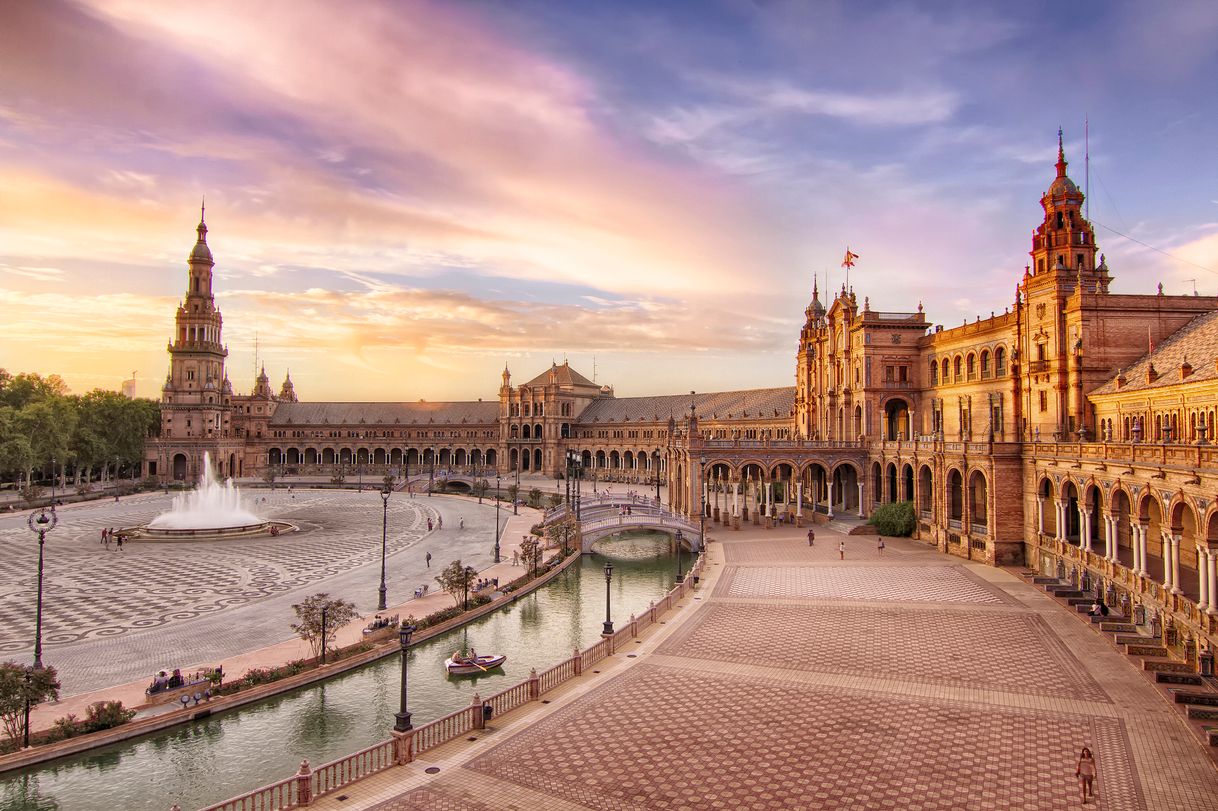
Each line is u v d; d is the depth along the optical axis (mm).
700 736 34469
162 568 80312
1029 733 34406
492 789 29531
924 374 107938
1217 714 35375
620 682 41844
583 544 94500
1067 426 75125
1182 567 54875
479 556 87938
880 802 28312
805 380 132250
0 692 34812
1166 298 74562
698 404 187500
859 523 97875
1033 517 70125
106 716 37812
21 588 70125
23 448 137500
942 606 57156
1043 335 79250
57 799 32875
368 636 53219
